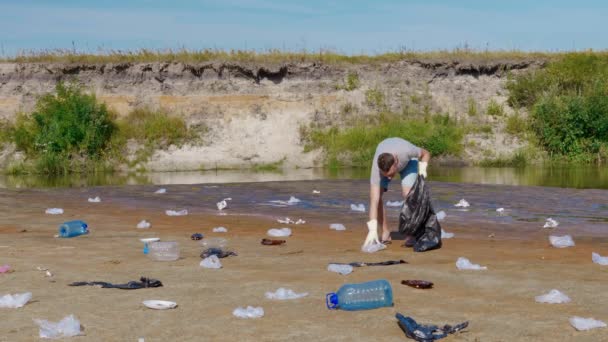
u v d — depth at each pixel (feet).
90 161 83.56
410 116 94.53
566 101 89.15
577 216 38.50
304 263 24.53
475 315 17.28
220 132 90.27
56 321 16.97
